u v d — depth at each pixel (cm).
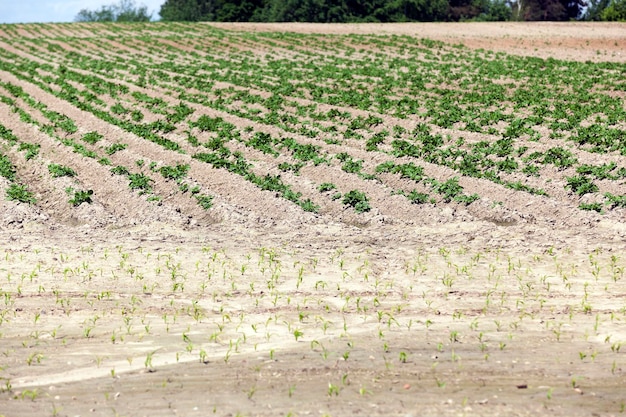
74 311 1258
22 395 888
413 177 2325
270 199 2134
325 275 1479
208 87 4200
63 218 2055
